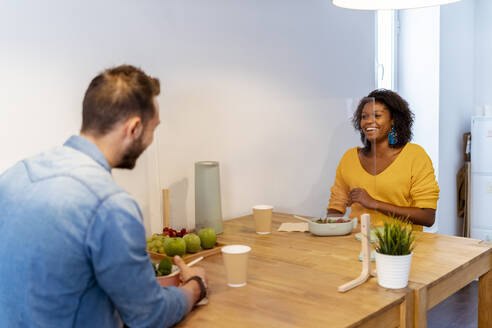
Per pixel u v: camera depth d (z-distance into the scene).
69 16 1.83
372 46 3.64
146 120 1.09
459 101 4.73
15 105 1.71
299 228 2.18
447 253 1.77
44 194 0.94
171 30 2.20
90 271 0.94
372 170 2.00
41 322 0.91
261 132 2.68
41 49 1.76
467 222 4.65
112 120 1.04
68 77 1.84
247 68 2.59
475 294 3.59
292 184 2.80
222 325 1.15
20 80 1.71
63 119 1.84
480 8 4.97
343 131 2.19
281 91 2.79
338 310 1.23
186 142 2.29
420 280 1.47
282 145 2.79
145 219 2.13
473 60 5.04
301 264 1.64
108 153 1.07
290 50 2.86
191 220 2.33
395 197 2.28
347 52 3.37
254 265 1.64
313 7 3.02
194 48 2.30
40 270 0.90
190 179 2.32
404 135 2.25
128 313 0.98
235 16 2.51
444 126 4.42
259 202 2.69
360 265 1.62
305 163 2.64
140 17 2.07
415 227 2.31
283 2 2.79
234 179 2.54
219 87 2.44
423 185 2.24
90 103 1.05
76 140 1.05
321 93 3.11
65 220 0.91
